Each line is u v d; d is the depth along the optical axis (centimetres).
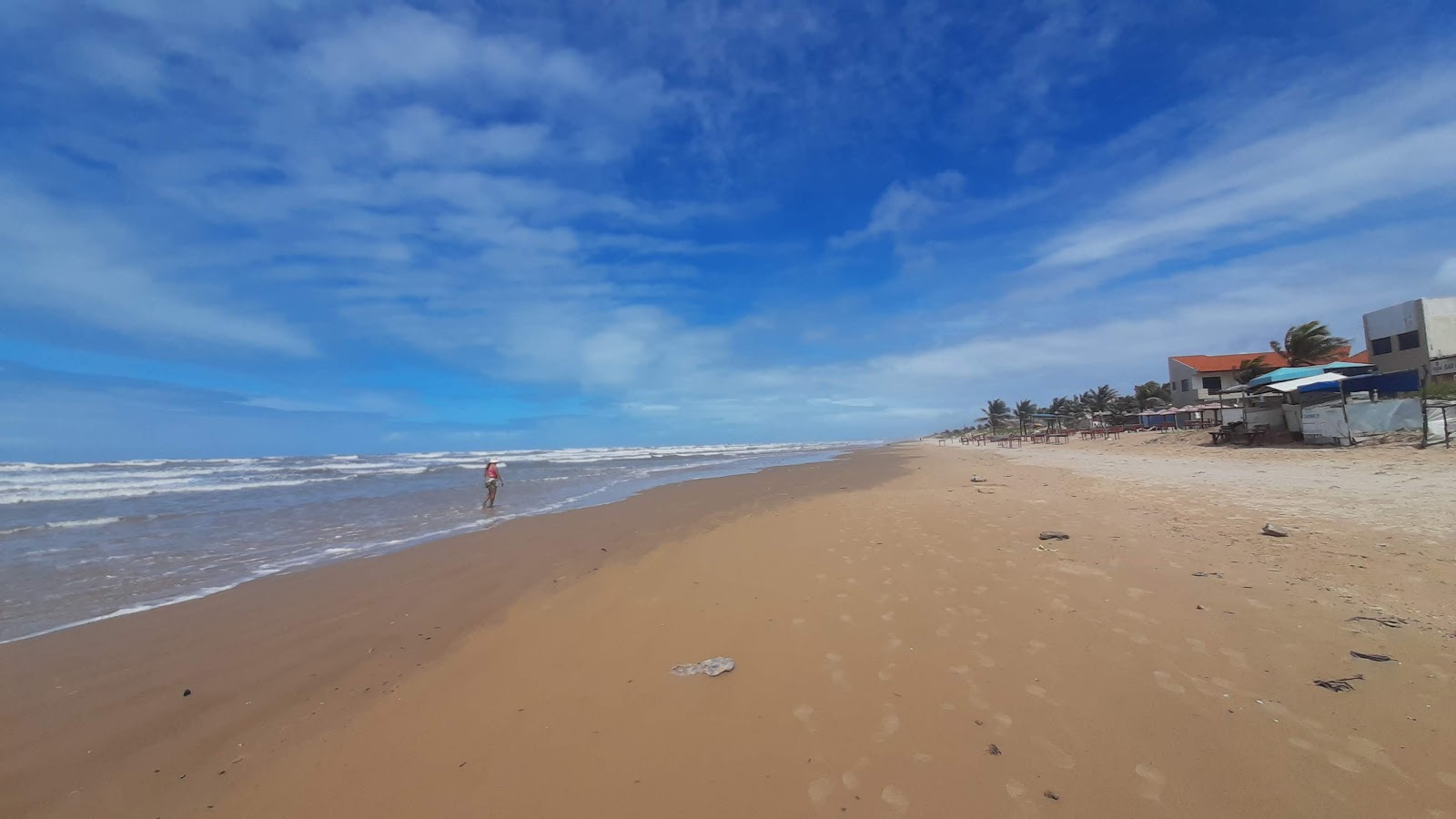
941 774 315
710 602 630
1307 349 3541
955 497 1312
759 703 405
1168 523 862
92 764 371
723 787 315
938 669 436
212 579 866
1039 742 338
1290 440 2150
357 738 389
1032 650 457
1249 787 288
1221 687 382
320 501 1906
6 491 2369
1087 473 1694
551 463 4538
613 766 341
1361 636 437
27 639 609
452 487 2434
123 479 3067
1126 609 525
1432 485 1021
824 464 3350
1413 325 2652
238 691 474
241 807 321
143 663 538
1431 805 267
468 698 439
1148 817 273
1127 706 368
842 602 602
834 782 314
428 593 738
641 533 1102
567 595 694
